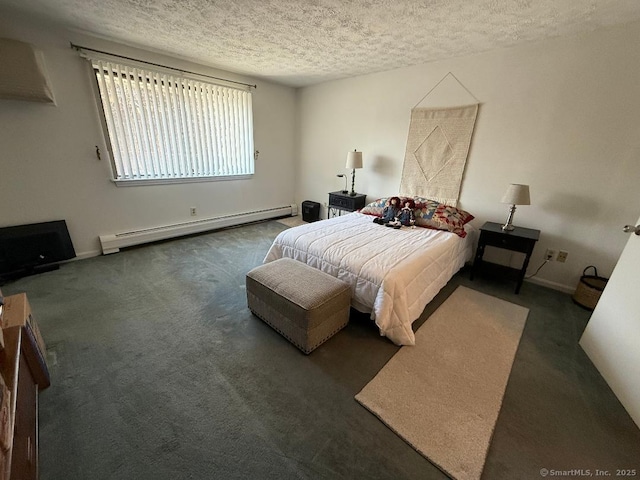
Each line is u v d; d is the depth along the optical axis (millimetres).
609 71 2146
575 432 1281
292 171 4945
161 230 3482
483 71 2717
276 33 2396
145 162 3188
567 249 2553
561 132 2416
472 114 2844
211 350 1741
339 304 1808
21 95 2260
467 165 2992
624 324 1516
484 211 2980
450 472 1097
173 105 3258
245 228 4285
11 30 2229
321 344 1808
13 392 892
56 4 2000
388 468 1115
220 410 1347
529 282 2795
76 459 1115
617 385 1476
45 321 1949
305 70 3498
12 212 2521
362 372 1599
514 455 1176
